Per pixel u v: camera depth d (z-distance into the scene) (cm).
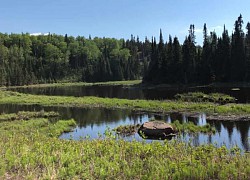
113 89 9400
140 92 7544
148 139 2553
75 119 3769
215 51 8662
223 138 2494
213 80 8100
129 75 14800
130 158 1568
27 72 14325
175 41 9275
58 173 1324
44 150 1672
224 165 1405
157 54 10125
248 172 1340
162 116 3788
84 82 15025
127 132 2862
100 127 3231
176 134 2703
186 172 1289
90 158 1580
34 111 4378
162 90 7744
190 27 10112
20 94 7169
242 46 8156
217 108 3909
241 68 7938
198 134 2677
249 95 5456
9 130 2809
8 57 15612
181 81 8669
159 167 1361
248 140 2397
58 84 14100
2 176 1297
